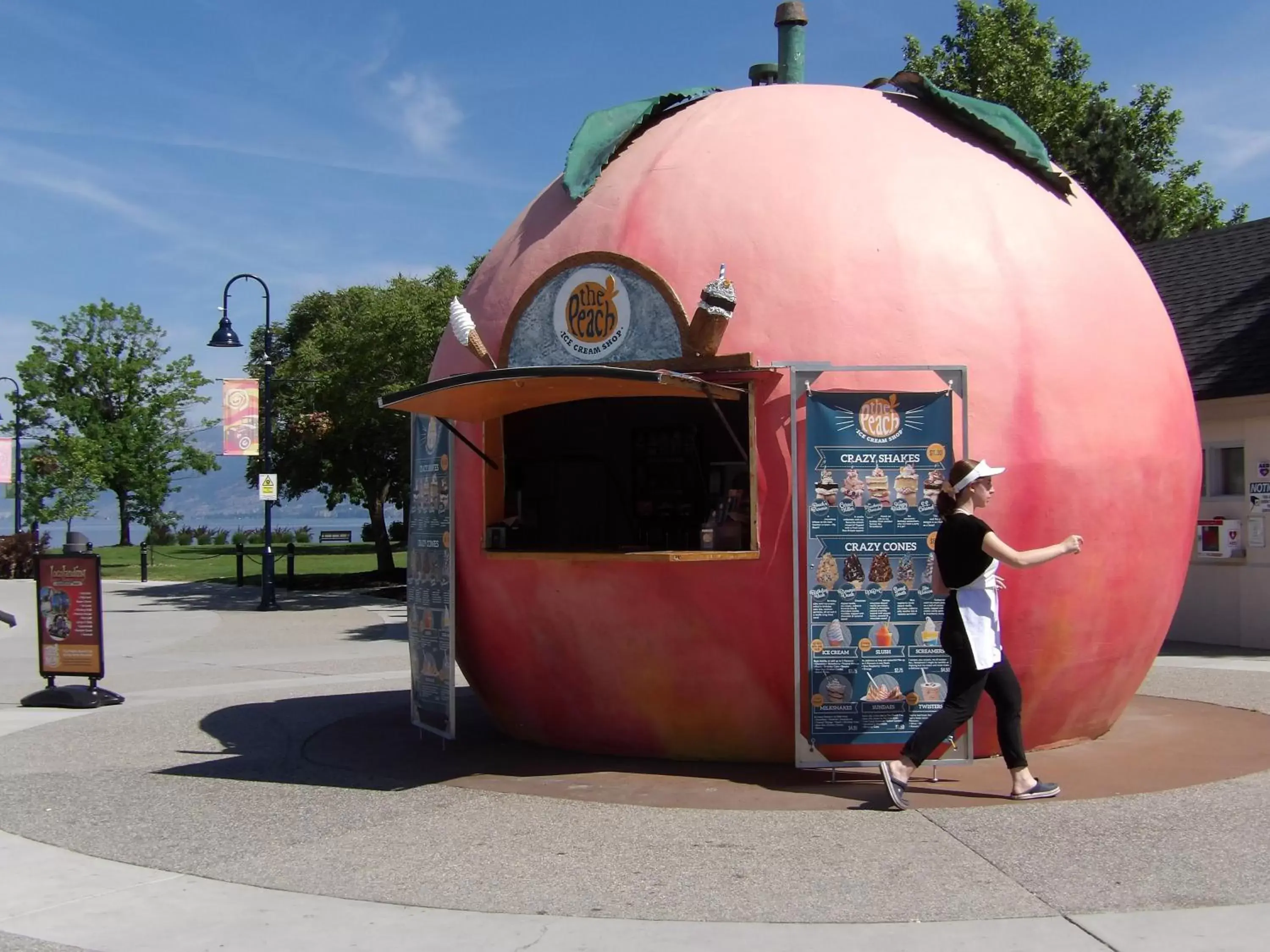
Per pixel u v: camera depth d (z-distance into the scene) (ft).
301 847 19.89
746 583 23.61
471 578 27.25
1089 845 18.93
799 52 31.07
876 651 23.44
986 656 21.33
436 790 23.80
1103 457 24.54
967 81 95.20
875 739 23.41
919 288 23.94
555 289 25.57
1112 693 26.48
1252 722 30.14
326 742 29.68
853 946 14.67
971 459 23.58
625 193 26.13
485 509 26.71
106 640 58.95
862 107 27.09
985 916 15.67
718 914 16.02
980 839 19.36
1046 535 23.99
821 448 23.30
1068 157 95.04
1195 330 54.08
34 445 165.89
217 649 55.06
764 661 23.82
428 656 28.40
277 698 38.50
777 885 17.22
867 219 24.47
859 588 23.39
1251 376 47.80
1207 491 51.24
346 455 90.43
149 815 22.44
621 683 25.04
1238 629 49.44
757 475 23.57
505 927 15.74
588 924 15.75
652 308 24.34
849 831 20.03
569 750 26.89
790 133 26.04
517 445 31.63
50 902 17.29
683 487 31.19
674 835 20.03
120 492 186.09
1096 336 25.11
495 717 29.01
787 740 24.54
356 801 23.12
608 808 21.89
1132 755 25.68
